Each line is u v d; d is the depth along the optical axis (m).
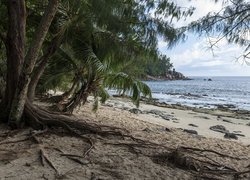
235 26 5.61
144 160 6.67
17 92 8.10
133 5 8.48
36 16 9.96
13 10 8.25
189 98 41.19
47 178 5.27
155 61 9.80
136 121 13.53
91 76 11.21
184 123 17.00
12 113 8.16
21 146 6.82
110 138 8.21
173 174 6.05
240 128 16.97
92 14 8.46
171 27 8.30
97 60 9.65
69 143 7.36
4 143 6.89
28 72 7.94
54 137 7.71
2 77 11.09
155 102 30.44
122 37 9.23
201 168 6.59
